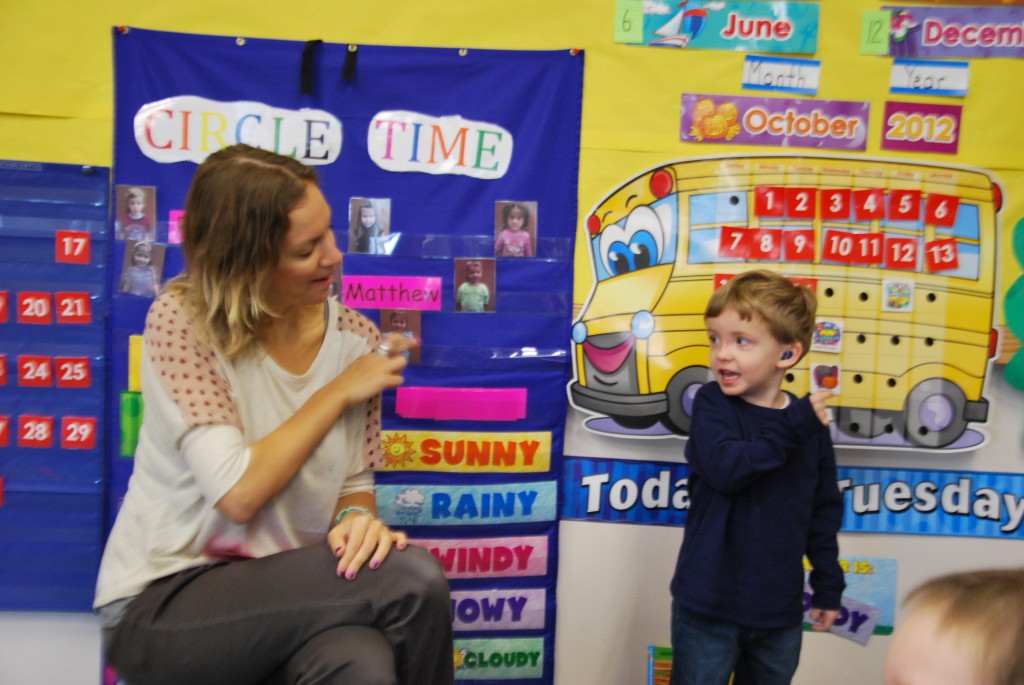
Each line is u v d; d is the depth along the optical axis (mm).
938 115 1814
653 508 1859
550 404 1832
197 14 1766
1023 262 1821
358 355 1335
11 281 1768
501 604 1844
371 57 1786
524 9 1796
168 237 1777
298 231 1146
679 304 1821
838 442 1832
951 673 621
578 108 1806
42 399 1782
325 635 1061
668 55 1806
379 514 1817
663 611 1877
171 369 1146
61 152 1764
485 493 1830
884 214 1818
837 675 1900
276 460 1125
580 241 1823
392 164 1807
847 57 1809
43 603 1800
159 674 1077
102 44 1756
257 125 1779
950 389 1828
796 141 1818
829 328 1821
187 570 1159
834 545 1541
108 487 1800
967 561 1878
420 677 1133
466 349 1827
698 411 1515
